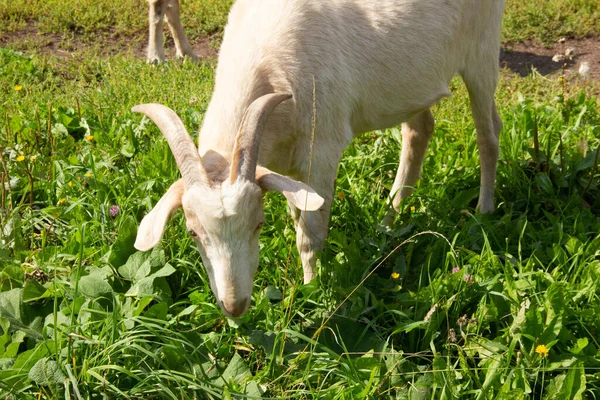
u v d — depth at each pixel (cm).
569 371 296
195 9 823
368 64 383
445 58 414
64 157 491
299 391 306
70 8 819
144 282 351
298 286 358
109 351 308
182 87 612
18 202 449
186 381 295
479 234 405
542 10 779
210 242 296
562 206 436
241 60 355
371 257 392
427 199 444
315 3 369
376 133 523
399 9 390
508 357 304
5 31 794
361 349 334
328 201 378
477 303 348
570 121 527
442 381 300
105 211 422
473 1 420
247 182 293
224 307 294
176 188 305
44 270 371
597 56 716
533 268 377
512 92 617
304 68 357
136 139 499
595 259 380
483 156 451
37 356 308
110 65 680
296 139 365
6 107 577
